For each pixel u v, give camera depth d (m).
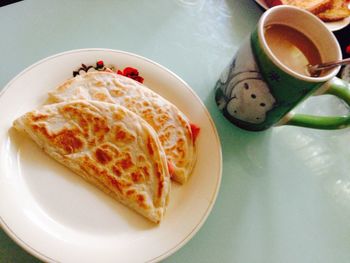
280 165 0.43
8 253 0.29
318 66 0.35
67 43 0.42
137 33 0.46
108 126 0.34
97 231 0.31
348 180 0.44
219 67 0.47
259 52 0.33
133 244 0.30
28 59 0.39
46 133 0.32
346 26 0.56
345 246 0.39
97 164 0.33
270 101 0.36
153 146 0.34
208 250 0.34
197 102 0.40
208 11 0.52
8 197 0.29
